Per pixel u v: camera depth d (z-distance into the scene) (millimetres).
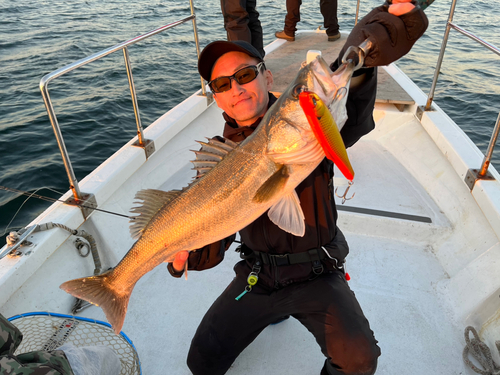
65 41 11688
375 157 3994
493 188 2617
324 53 5812
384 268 2822
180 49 11211
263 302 1942
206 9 16641
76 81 8586
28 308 2256
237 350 2004
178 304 2645
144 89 8297
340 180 3549
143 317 2553
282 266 1943
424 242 3018
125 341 2170
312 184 1872
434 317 2461
